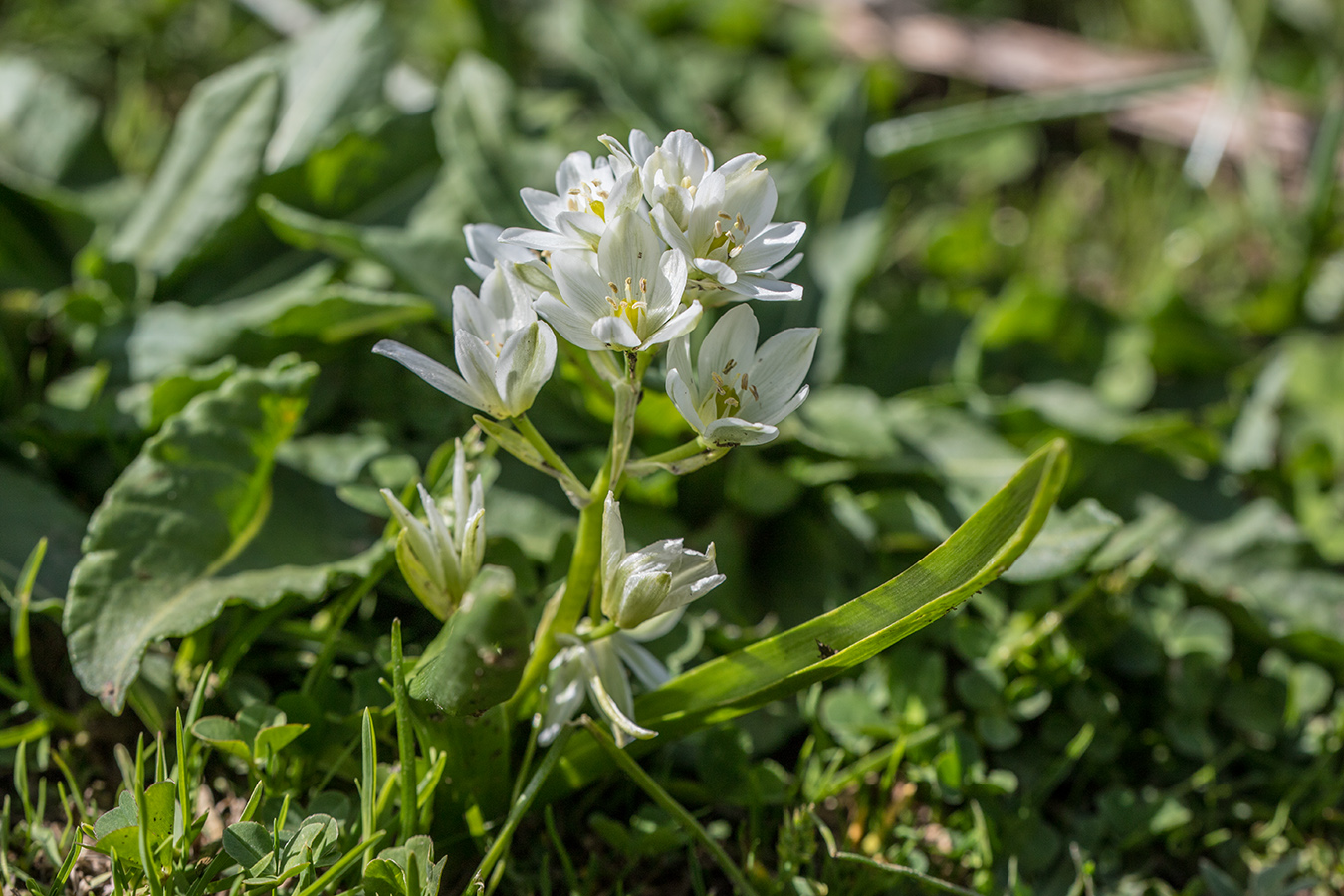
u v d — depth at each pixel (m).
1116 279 0.89
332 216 0.72
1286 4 1.01
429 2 0.98
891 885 0.63
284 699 0.62
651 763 0.64
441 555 0.60
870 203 0.74
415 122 0.72
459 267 0.69
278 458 0.66
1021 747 0.66
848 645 0.60
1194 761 0.66
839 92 0.77
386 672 0.63
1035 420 0.71
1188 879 0.65
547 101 0.87
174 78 0.94
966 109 0.90
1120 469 0.71
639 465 0.59
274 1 0.92
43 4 0.93
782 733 0.65
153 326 0.68
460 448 0.60
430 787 0.60
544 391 0.68
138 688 0.63
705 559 0.59
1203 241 0.90
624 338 0.58
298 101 0.73
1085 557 0.64
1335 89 0.97
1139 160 0.95
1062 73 1.01
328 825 0.60
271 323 0.67
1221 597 0.68
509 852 0.63
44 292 0.71
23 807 0.63
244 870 0.60
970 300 0.78
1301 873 0.65
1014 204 0.96
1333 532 0.71
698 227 0.59
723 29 1.04
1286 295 0.81
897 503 0.68
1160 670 0.67
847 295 0.72
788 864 0.62
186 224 0.70
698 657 0.66
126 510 0.63
